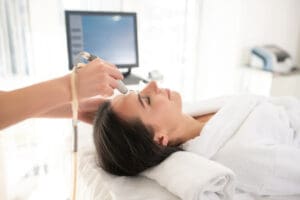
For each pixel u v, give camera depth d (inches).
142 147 35.0
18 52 72.6
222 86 104.3
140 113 36.6
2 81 72.0
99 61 28.3
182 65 97.0
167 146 37.3
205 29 95.7
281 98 49.2
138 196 32.3
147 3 87.1
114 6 82.9
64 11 72.9
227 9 95.9
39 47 75.0
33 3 71.6
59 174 48.0
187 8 92.1
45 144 71.2
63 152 45.8
